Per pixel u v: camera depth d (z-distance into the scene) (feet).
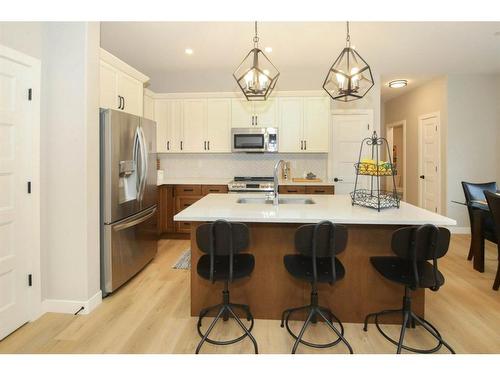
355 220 6.65
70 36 7.93
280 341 7.00
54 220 8.11
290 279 7.91
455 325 7.63
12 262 7.20
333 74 7.70
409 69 15.88
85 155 7.99
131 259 10.18
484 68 15.65
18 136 7.27
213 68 16.11
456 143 16.76
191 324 7.69
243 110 16.22
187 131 16.48
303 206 8.34
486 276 10.80
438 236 6.01
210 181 16.42
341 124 16.67
